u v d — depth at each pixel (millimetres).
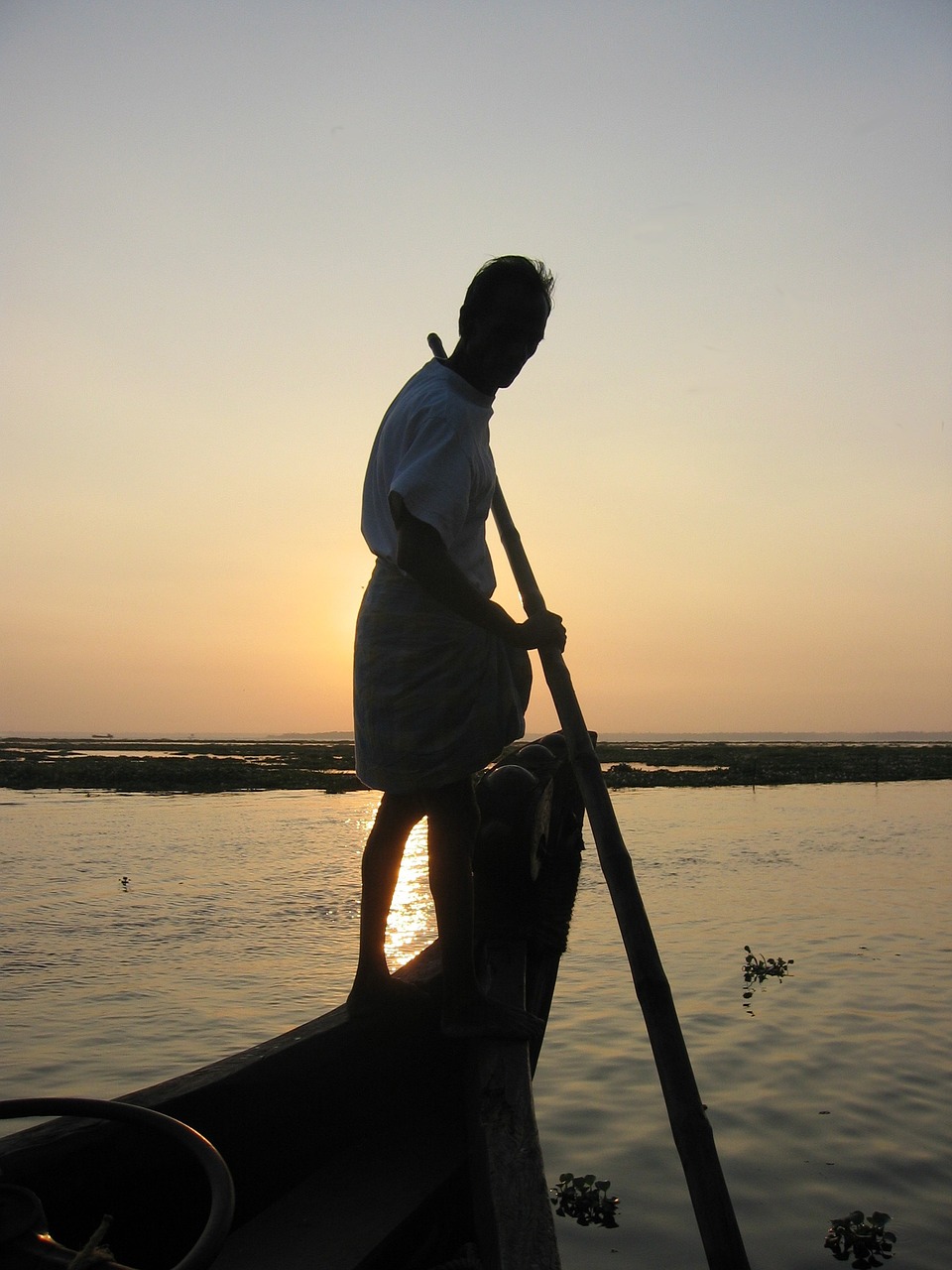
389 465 2371
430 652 2340
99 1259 1289
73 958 8727
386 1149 2396
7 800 26953
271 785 33719
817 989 7605
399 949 9148
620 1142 5074
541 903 3340
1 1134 4871
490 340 2357
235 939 9555
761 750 84438
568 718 2244
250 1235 1994
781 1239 4074
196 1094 2010
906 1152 4883
